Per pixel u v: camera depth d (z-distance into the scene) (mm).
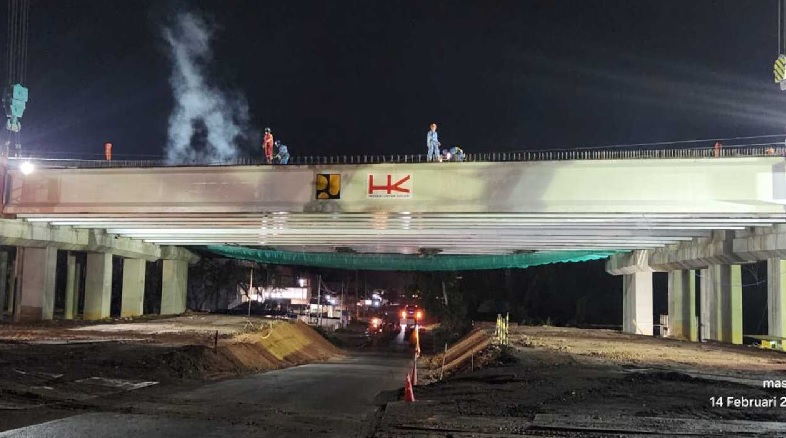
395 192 26609
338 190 27031
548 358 23531
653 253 41469
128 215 29859
